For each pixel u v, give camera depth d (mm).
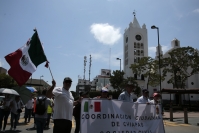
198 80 52656
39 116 6320
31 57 5805
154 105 6164
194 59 38125
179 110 34688
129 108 5766
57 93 4969
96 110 5336
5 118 9578
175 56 39562
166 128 12180
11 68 5395
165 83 53469
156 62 41281
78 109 7641
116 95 43625
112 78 45531
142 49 67312
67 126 4934
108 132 5281
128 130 5535
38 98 6504
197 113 28484
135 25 69812
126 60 68688
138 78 61156
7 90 9758
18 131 9742
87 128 5141
